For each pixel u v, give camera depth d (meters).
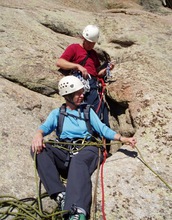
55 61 3.57
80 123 2.42
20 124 2.82
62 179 2.40
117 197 2.22
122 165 2.45
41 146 2.29
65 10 4.82
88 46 3.16
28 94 3.18
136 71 3.65
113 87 3.39
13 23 3.93
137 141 2.73
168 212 2.16
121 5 6.66
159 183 2.33
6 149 2.54
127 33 4.46
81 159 2.27
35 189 2.34
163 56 4.07
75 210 2.03
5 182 2.31
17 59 3.39
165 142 2.67
